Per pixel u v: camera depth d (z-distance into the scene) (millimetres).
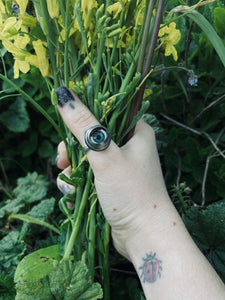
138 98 170
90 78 162
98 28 149
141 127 187
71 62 173
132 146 177
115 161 167
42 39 165
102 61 176
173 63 259
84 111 166
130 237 175
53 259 203
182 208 242
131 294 249
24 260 199
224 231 220
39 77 283
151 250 167
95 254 222
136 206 170
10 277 221
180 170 277
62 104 165
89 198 189
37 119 357
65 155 217
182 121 310
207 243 226
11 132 365
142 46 156
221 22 246
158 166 181
